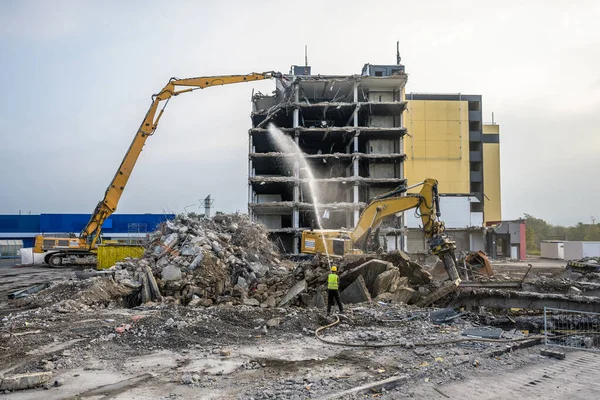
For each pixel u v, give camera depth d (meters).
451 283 16.55
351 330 11.97
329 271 18.45
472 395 7.05
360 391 7.12
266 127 52.91
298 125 48.66
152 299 19.09
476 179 70.12
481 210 69.25
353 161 48.72
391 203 20.12
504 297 16.02
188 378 7.77
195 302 18.70
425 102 66.62
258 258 24.86
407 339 10.70
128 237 62.38
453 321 13.03
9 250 62.66
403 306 15.47
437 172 66.06
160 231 25.28
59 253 40.41
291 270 23.80
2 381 7.41
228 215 29.67
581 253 54.28
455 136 66.31
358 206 47.25
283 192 53.03
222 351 9.59
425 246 59.31
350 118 52.12
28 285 26.12
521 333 11.50
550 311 15.21
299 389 7.27
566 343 10.51
